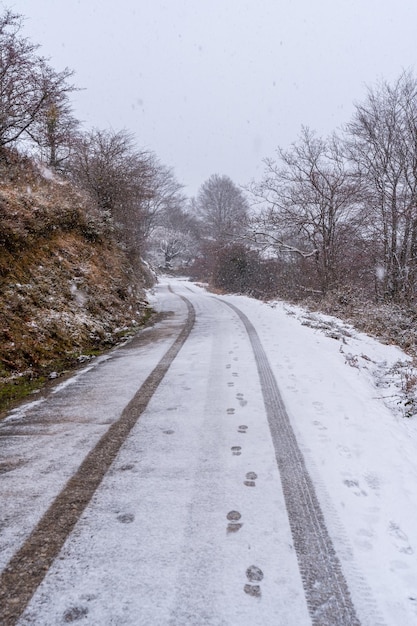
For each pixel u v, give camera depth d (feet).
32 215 30.63
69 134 44.14
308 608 6.07
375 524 8.09
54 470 10.02
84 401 15.14
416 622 5.87
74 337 24.06
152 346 25.25
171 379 17.67
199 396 15.43
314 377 17.93
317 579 6.63
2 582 6.46
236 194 200.95
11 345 19.36
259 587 6.43
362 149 50.37
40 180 37.58
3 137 34.71
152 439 11.77
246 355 21.94
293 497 8.92
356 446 11.49
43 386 17.25
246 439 11.77
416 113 47.19
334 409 14.20
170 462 10.43
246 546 7.35
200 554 7.13
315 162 53.42
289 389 16.24
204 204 209.87
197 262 151.74
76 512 8.29
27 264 26.43
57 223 34.14
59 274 29.07
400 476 9.95
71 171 50.72
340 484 9.51
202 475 9.80
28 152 40.32
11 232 26.27
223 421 13.05
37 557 7.02
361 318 38.47
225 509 8.45
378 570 6.88
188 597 6.21
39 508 8.43
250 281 88.43
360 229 51.11
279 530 7.82
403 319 36.32
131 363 20.80
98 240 41.27
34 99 34.24
